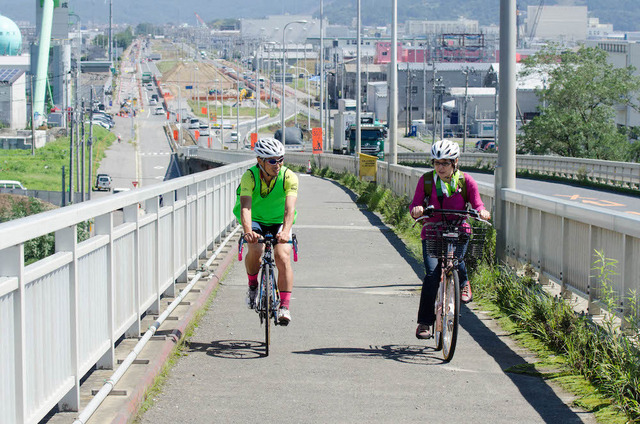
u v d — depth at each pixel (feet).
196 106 649.61
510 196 35.83
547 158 150.61
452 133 395.34
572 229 28.73
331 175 167.84
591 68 203.92
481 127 400.47
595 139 199.41
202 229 39.99
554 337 24.97
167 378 21.74
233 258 44.34
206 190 40.78
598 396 19.93
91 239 19.12
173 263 30.45
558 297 29.53
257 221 25.31
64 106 477.36
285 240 24.16
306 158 215.51
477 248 36.58
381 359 24.20
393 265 43.86
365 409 19.36
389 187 90.58
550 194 109.50
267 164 24.31
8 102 439.22
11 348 13.91
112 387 18.93
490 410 19.29
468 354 24.72
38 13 579.89
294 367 23.15
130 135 462.19
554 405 19.60
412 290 36.35
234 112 603.67
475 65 456.45
